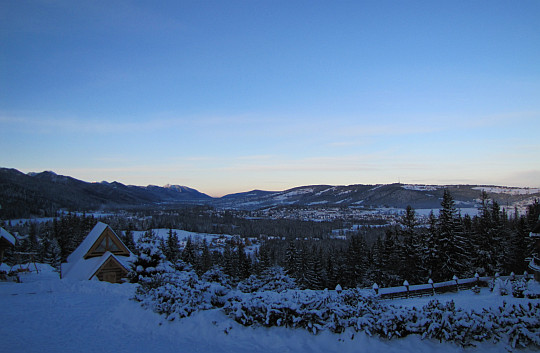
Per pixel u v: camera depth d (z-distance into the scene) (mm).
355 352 10164
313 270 51469
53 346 10109
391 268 46844
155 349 10258
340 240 152875
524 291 20594
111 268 29078
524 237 44312
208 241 156375
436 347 10266
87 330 11891
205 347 10539
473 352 10000
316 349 10398
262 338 11008
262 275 28016
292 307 11594
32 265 38094
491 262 42719
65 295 17984
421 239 42594
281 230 197375
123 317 13273
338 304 11812
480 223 47031
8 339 10500
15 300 16438
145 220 199875
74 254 36219
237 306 12117
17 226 123062
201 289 13977
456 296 25891
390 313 11172
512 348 9977
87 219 87250
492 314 10875
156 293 13602
